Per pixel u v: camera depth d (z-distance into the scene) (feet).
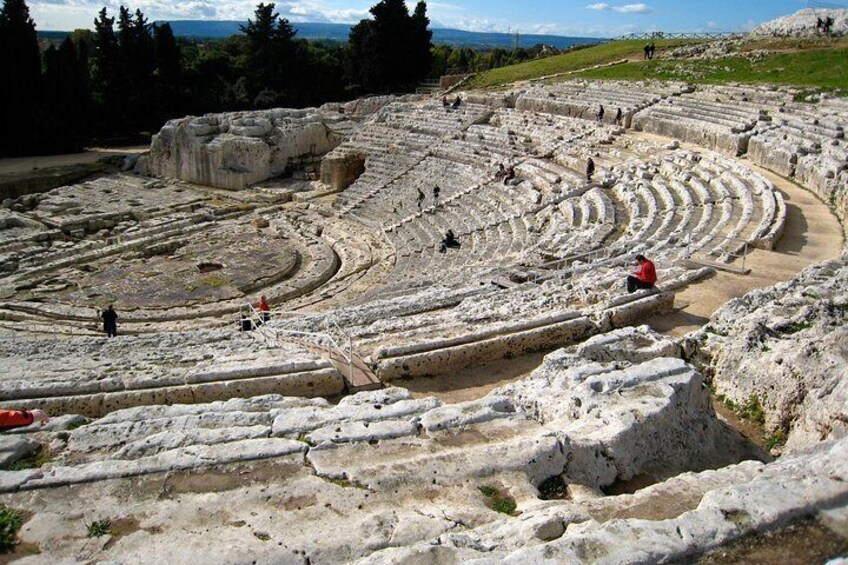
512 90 194.59
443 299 68.18
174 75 249.96
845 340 34.27
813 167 97.86
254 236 140.46
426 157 165.58
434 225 130.52
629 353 41.86
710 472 24.40
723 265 68.13
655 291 56.80
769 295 49.93
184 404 38.78
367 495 25.52
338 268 126.00
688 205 95.09
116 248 127.34
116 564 21.71
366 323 62.08
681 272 65.92
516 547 20.65
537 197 118.52
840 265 56.85
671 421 30.83
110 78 239.09
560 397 33.96
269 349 53.88
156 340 63.57
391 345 49.85
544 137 154.51
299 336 58.90
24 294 104.78
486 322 54.34
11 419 32.86
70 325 92.94
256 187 175.11
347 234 141.69
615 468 28.12
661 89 165.27
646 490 23.35
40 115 206.59
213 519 24.43
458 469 26.66
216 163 176.96
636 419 29.40
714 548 19.07
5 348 62.90
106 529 23.94
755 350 38.88
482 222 121.70
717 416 35.01
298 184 178.09
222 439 30.19
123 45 236.02
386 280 107.24
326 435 29.68
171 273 116.47
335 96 270.26
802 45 177.17
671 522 19.97
